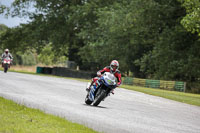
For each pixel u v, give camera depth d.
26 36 197.88
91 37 173.12
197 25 107.56
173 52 142.50
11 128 22.77
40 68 199.88
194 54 139.88
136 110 44.19
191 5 113.50
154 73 152.38
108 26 158.88
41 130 23.61
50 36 192.38
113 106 46.56
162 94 85.50
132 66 175.88
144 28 148.75
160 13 149.50
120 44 167.25
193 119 41.34
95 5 179.62
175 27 141.12
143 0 145.00
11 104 34.69
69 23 189.12
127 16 147.62
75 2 196.12
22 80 80.19
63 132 23.83
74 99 50.03
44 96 49.50
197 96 99.94
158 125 32.81
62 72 179.62
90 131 25.67
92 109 39.81
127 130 28.39
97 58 170.88
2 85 61.50
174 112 47.09
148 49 171.12
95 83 44.06
